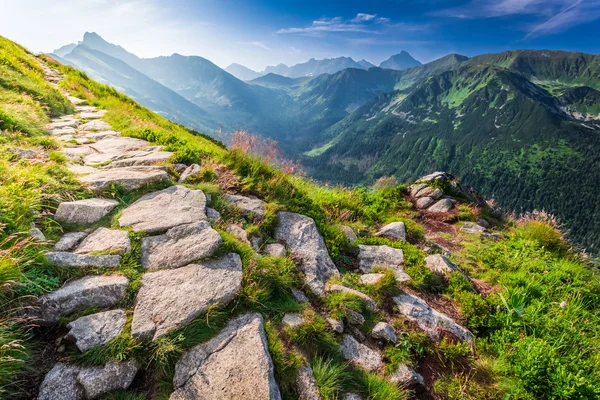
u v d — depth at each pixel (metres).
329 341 4.25
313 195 10.10
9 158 6.04
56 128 11.23
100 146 9.46
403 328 5.08
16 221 4.20
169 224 5.28
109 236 4.82
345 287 5.50
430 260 7.39
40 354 3.23
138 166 7.30
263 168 8.64
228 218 6.32
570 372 4.50
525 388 4.47
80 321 3.50
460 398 4.24
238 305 4.23
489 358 4.96
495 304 6.28
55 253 4.11
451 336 5.17
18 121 8.88
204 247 4.86
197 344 3.62
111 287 3.91
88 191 5.88
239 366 3.39
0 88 12.14
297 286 5.25
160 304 3.88
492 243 9.81
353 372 4.04
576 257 9.41
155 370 3.39
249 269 4.77
